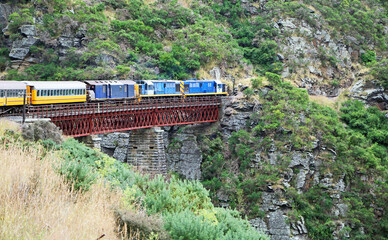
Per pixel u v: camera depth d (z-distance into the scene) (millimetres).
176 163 79625
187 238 19891
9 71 84312
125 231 17906
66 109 54875
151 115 67938
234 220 26891
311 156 73625
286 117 77750
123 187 25531
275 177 69062
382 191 71562
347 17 128875
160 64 93062
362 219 68562
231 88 93188
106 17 104562
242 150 74688
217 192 70375
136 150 68062
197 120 79938
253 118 79938
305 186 72000
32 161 22094
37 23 92188
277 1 129875
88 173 23703
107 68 83688
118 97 65250
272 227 65375
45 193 18219
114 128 61188
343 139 80188
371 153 78750
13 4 96688
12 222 14555
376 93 98625
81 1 101562
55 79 80875
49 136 34938
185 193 27953
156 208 23469
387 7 149250
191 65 96812
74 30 92625
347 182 73312
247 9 130750
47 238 14430
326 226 66688
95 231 16656
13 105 47469
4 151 22766
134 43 96938
